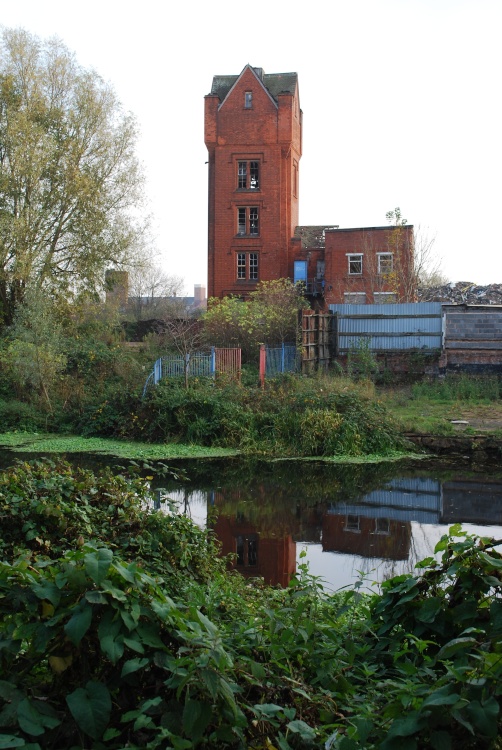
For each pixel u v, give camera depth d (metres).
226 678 3.12
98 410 22.06
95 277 32.56
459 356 28.31
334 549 9.32
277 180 47.19
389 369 28.94
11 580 3.28
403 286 40.84
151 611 3.17
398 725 2.90
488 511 11.70
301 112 52.91
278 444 18.59
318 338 27.64
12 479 6.14
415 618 4.07
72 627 2.93
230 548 9.41
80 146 32.28
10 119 30.80
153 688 3.20
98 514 6.06
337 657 4.05
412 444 18.36
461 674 3.06
